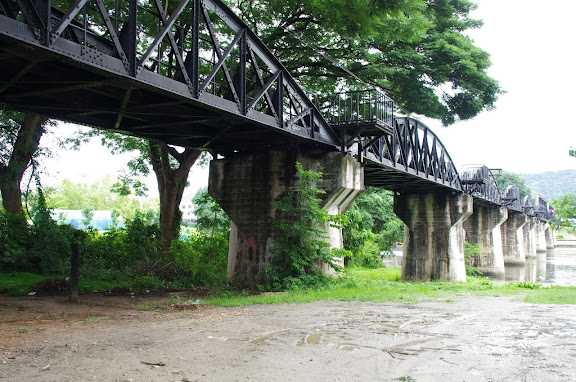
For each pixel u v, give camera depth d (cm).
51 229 2055
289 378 631
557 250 11325
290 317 1087
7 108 1172
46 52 780
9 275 1770
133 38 927
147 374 629
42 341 791
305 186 1691
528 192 12125
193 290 1728
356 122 1717
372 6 1769
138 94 1124
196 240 2834
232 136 1591
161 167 2773
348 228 4106
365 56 2325
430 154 2803
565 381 629
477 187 3734
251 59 1285
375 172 2369
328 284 1708
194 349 761
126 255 2159
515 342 850
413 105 2578
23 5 752
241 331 910
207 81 1102
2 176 2222
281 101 1388
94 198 9344
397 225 5194
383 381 625
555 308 1316
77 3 825
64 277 1830
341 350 777
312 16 2108
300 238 1706
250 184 1819
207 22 1127
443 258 3378
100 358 695
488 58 2742
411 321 1052
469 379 635
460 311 1227
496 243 5184
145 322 1009
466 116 2762
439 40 2530
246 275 1791
